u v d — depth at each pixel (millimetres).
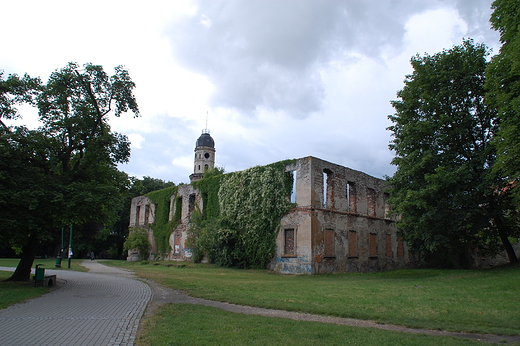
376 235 34125
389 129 27906
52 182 16250
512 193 18219
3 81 17391
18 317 9812
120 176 20750
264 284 18875
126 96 20359
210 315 10195
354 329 8609
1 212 14812
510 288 14766
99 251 63344
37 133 17406
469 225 23031
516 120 16734
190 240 37375
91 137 19312
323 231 28281
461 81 23531
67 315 10125
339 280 22109
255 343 7180
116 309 11125
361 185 33656
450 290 15391
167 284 18172
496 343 7648
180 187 42906
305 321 9602
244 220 31609
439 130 24297
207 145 73000
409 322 9742
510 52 16797
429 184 22828
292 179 29828
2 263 35031
